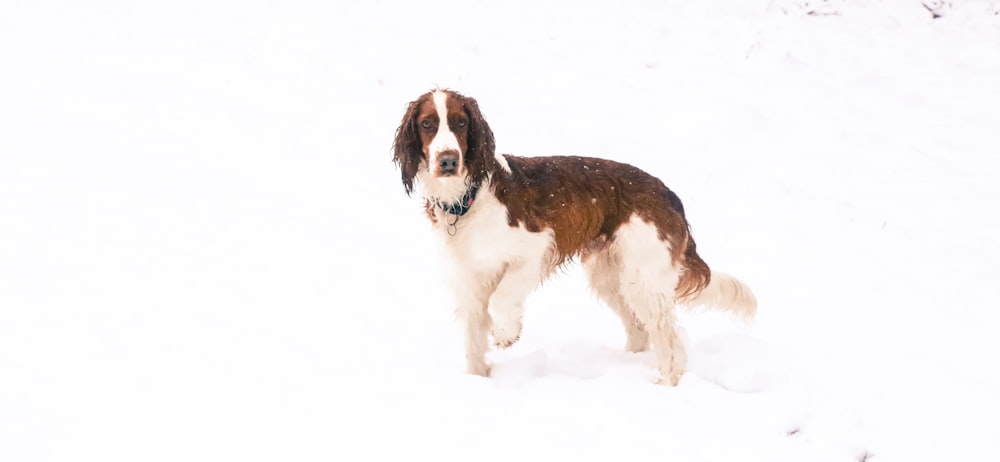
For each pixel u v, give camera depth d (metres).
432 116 5.28
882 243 8.24
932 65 12.91
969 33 14.01
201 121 10.88
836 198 9.25
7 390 5.06
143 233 8.07
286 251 7.85
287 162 9.92
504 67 12.48
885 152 10.35
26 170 9.38
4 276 6.97
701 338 6.21
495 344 5.61
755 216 8.82
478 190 5.38
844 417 4.95
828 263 7.80
